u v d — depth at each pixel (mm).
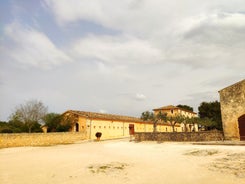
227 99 26156
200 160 14508
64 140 34188
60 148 25766
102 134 41188
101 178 10414
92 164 14062
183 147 22031
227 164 12695
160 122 57938
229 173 10570
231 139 25203
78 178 10492
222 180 9430
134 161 15094
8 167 13594
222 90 26656
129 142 31891
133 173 11344
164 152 19375
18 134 28578
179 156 16719
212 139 26297
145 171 11758
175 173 11062
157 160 15328
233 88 25938
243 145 21141
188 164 13375
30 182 9930
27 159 16797
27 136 29500
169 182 9453
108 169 12422
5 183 9836
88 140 37062
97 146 27562
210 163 13281
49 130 40406
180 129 65062
